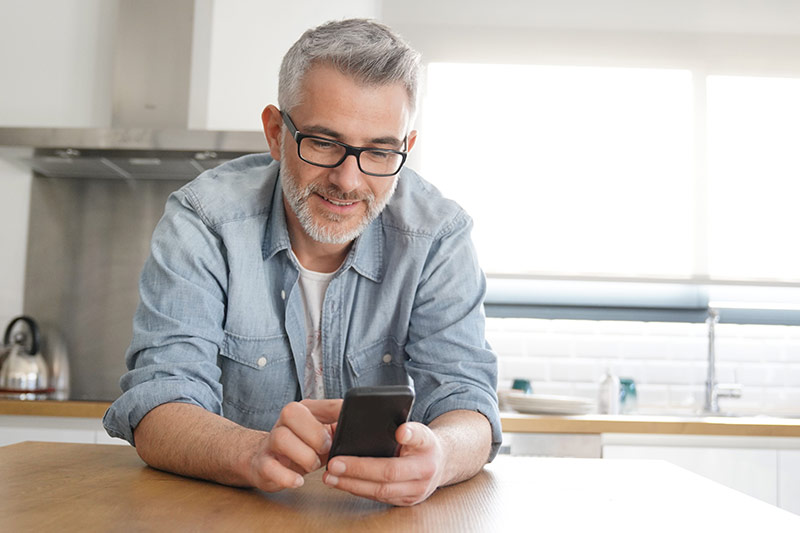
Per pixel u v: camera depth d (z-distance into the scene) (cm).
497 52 380
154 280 139
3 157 327
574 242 373
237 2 357
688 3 382
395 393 95
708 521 94
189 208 146
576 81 379
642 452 289
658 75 379
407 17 382
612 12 382
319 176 132
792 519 96
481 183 375
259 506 98
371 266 154
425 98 378
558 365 378
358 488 98
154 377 128
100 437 281
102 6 361
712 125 377
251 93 354
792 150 376
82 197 359
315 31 134
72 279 357
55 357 354
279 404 156
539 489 116
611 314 379
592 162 375
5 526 81
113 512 90
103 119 358
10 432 281
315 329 158
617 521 94
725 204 374
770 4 381
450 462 112
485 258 372
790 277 371
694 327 380
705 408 367
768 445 293
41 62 358
